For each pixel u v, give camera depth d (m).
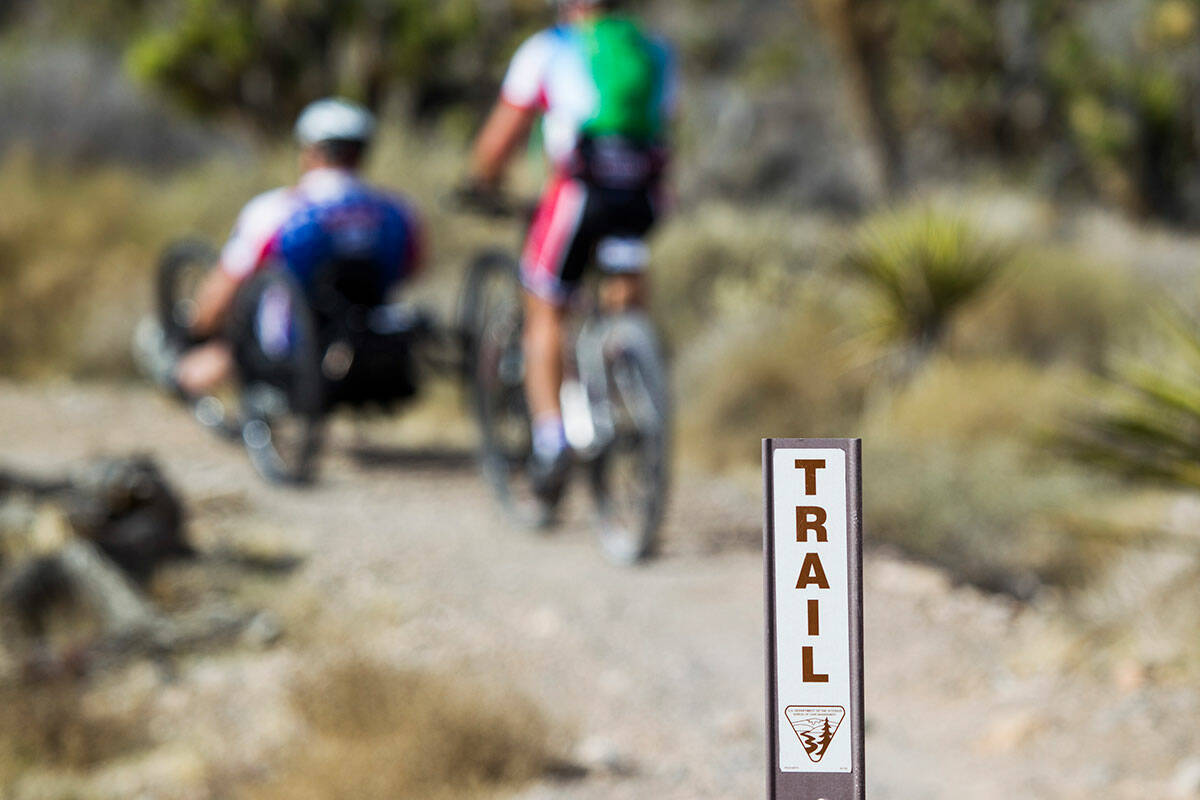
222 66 34.22
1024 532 15.02
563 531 15.20
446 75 39.53
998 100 45.78
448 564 13.29
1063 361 22.23
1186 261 27.25
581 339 14.55
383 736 8.56
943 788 8.76
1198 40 43.97
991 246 23.86
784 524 3.92
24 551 11.14
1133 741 9.35
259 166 31.95
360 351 16.70
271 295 16.73
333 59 35.62
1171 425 11.91
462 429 21.06
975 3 44.59
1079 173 45.25
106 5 40.56
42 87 39.25
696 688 10.46
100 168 34.62
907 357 21.73
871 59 39.72
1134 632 11.20
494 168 14.55
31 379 22.84
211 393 19.97
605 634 11.54
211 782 8.38
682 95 52.72
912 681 10.86
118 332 23.42
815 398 20.64
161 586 11.15
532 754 8.62
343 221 17.02
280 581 12.02
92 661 10.07
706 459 19.80
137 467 12.04
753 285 25.50
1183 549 11.84
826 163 49.34
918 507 15.54
